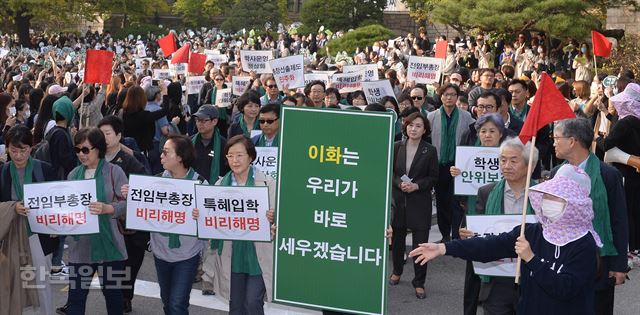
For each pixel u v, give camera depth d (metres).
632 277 10.41
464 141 10.47
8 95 11.88
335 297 6.01
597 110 13.70
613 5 38.19
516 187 6.91
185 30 64.94
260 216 6.91
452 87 11.21
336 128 5.98
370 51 36.25
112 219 7.60
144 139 12.09
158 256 7.29
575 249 5.12
